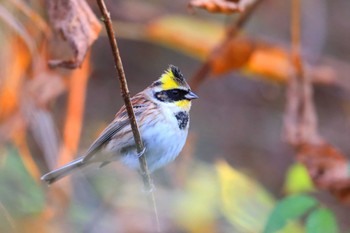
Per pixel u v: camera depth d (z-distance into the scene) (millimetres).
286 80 12695
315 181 10617
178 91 10047
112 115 16984
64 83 12000
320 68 14406
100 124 15719
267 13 18391
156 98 10055
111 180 13938
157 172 14117
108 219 13469
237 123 17688
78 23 8875
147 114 9836
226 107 17859
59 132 13945
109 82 17297
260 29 18047
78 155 14461
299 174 10734
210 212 13359
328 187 10531
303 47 17641
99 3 7055
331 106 17562
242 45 12008
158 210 13703
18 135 11961
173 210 13656
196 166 14414
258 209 10820
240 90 18016
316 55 17359
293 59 11508
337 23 18719
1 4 11148
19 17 11461
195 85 12133
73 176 13688
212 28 13336
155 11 16078
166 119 9859
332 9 18906
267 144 17406
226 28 13320
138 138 8391
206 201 13469
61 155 12094
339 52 18469
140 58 17828
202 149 17219
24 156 12164
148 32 13102
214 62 12016
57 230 12180
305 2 18031
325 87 17453
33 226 11938
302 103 11344
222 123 17719
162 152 9914
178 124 9969
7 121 11711
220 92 18016
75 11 8891
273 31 18172
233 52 11992
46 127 11844
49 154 11867
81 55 8789
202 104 17922
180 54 17984
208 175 13969
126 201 13789
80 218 12672
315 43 17734
